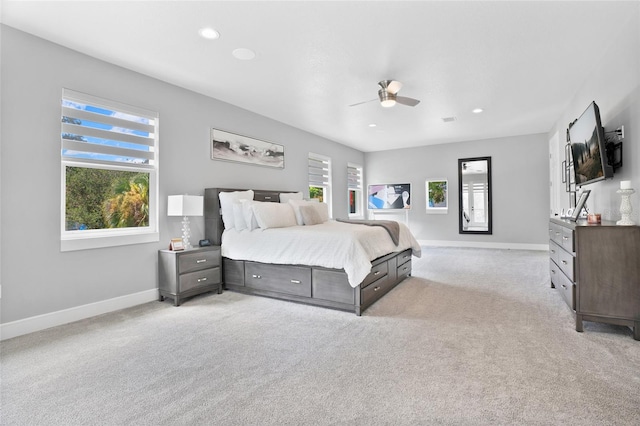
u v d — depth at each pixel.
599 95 3.36
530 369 2.01
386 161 8.38
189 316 3.11
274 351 2.34
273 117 5.31
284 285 3.60
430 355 2.23
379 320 2.94
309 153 6.38
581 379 1.89
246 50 3.03
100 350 2.37
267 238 3.71
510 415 1.58
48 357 2.27
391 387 1.85
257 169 5.09
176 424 1.56
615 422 1.51
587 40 2.93
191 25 2.61
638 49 2.48
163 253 3.59
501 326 2.73
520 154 6.91
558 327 2.68
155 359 2.23
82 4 2.33
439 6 2.40
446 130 6.35
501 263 5.48
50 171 2.84
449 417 1.58
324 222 4.80
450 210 7.65
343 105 4.70
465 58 3.25
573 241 2.65
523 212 6.93
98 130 3.20
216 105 4.40
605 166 2.71
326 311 3.22
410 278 4.52
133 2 2.31
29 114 2.72
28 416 1.63
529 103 4.71
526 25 2.67
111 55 3.11
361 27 2.66
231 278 4.02
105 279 3.23
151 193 3.68
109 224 3.39
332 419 1.58
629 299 2.42
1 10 2.39
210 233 4.20
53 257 2.86
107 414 1.64
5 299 2.60
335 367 2.09
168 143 3.80
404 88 4.06
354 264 3.14
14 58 2.63
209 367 2.11
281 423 1.56
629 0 2.37
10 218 2.62
